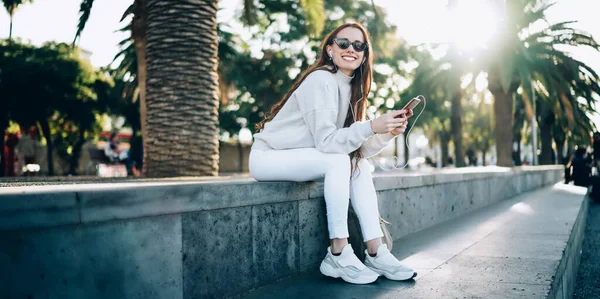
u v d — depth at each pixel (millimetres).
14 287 1503
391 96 29359
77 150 27203
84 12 8391
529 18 17203
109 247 1770
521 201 8242
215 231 2258
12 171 31672
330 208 2643
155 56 6391
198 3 6445
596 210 10852
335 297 2355
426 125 37875
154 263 1936
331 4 22703
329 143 2576
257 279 2545
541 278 2604
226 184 2309
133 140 24156
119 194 1786
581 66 17016
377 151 2822
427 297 2311
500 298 2256
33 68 24516
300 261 2930
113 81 27578
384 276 2768
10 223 1480
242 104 31891
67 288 1637
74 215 1638
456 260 3184
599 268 5250
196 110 6355
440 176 5621
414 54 27062
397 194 4375
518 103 28391
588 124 21547
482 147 55469
